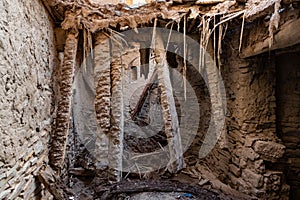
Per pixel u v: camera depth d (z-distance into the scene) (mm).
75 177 3635
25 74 2002
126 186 3107
